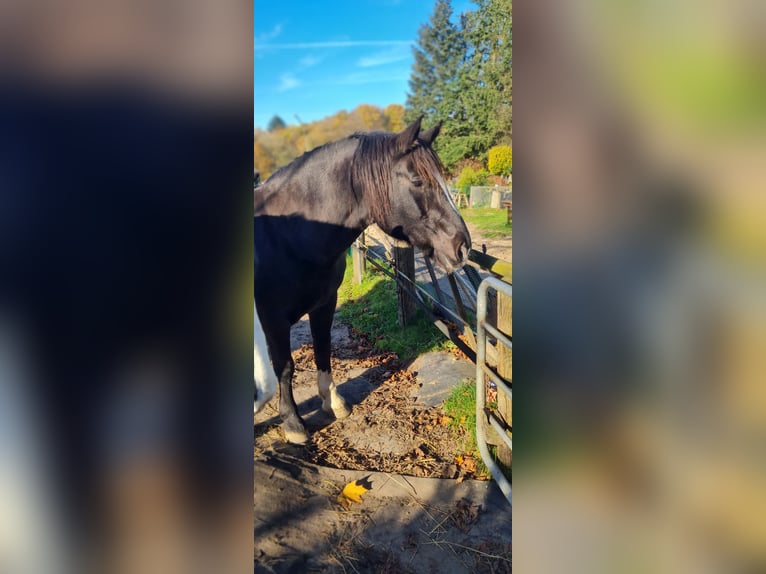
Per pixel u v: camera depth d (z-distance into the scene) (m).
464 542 1.55
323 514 1.66
